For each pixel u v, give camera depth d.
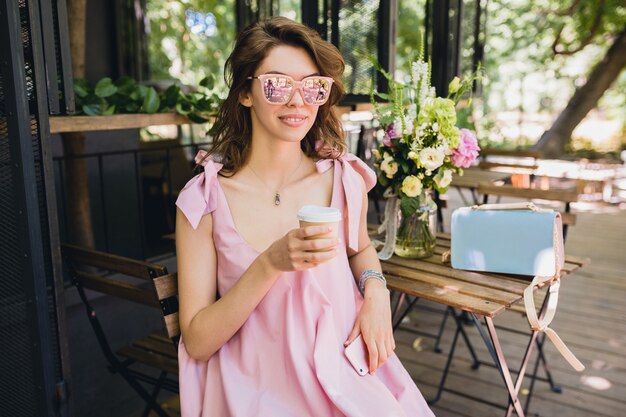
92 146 4.09
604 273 4.39
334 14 3.30
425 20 4.65
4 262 1.73
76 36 3.23
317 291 1.43
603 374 2.87
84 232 3.26
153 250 4.33
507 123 11.06
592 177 6.94
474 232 1.96
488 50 10.40
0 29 1.58
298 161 1.58
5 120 1.63
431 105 2.00
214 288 1.49
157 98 2.57
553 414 2.54
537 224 1.88
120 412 2.90
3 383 1.84
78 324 2.79
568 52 9.10
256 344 1.43
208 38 7.37
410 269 2.02
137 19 5.22
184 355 1.47
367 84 3.42
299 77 1.42
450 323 3.49
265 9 4.88
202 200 1.44
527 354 1.99
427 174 2.01
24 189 1.64
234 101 1.51
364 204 1.67
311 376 1.37
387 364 1.54
